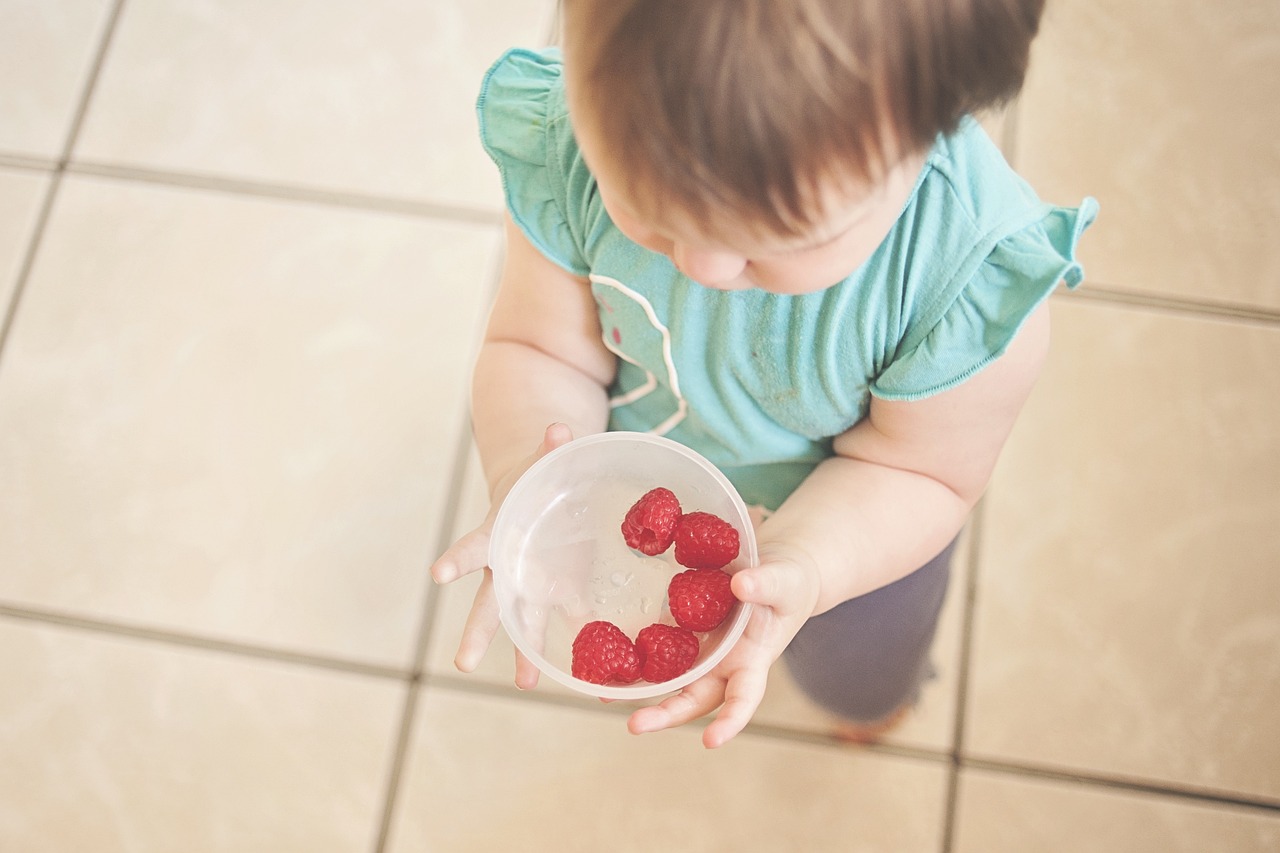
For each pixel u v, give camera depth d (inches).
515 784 45.3
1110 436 47.9
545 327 32.9
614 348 31.7
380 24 55.7
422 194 53.1
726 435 31.1
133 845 44.8
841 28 16.1
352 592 47.9
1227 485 47.1
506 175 29.6
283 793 45.4
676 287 27.3
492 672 46.7
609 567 26.9
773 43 16.0
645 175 17.6
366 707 46.4
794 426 30.5
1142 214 50.3
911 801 44.3
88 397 50.8
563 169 28.5
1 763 45.9
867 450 30.5
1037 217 25.3
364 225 52.7
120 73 55.3
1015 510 47.3
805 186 17.3
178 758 45.9
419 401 50.5
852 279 25.4
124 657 47.2
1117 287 49.5
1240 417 47.9
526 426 32.5
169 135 54.3
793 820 44.4
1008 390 27.2
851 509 29.7
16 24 56.0
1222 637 45.4
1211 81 52.1
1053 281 23.8
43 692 46.8
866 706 43.6
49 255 52.7
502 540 26.2
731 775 45.0
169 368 51.1
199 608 47.8
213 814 45.2
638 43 16.3
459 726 46.0
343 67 55.1
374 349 51.2
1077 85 52.1
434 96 54.5
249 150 53.9
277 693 46.6
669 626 24.8
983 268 24.7
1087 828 43.6
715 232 18.3
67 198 53.4
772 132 16.5
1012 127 51.5
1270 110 51.6
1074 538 46.9
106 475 49.6
